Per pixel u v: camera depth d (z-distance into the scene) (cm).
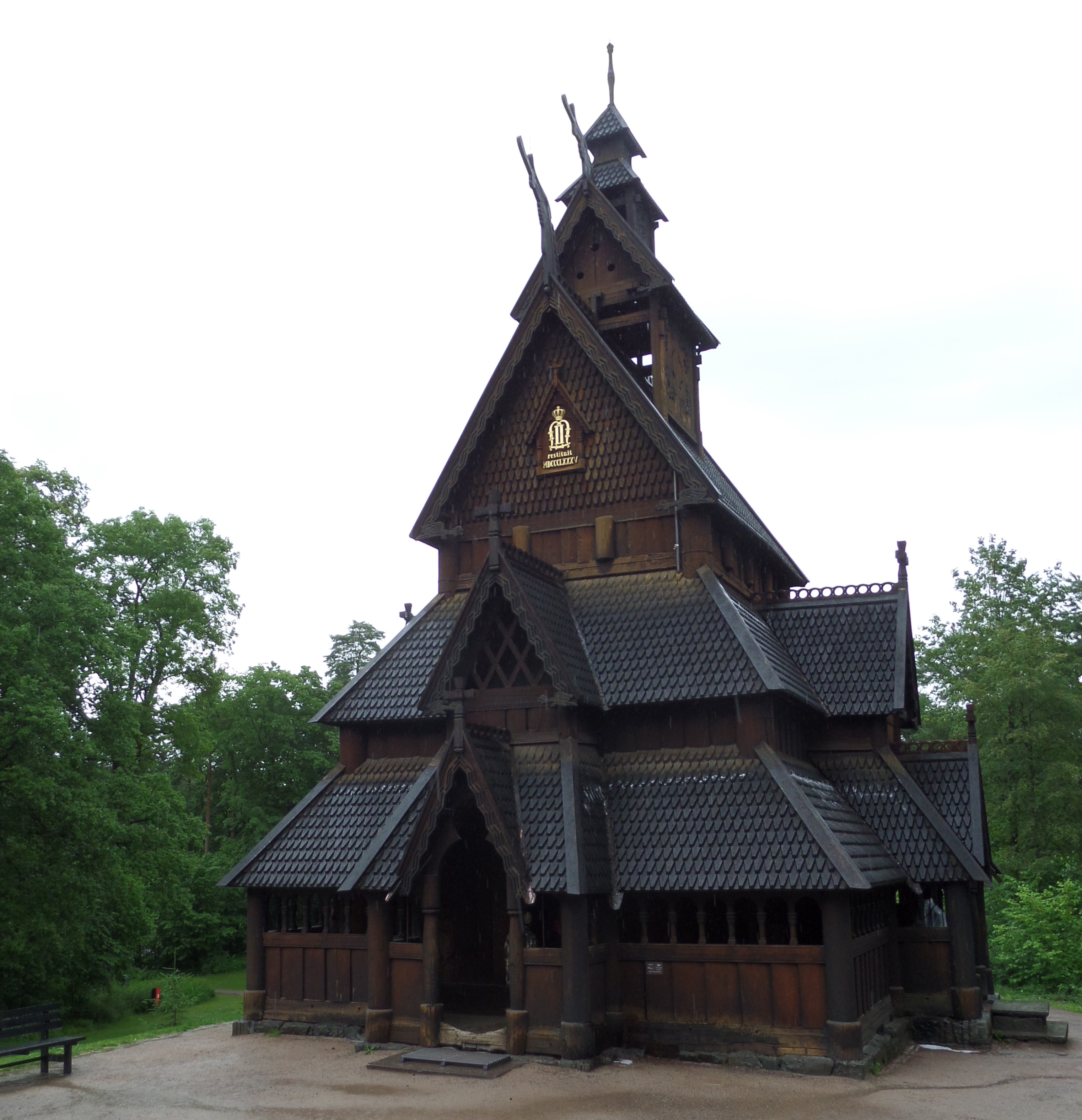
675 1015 2167
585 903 2141
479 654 2486
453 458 2891
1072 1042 2500
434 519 2916
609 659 2514
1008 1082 1998
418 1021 2252
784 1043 2070
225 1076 2059
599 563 2730
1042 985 3694
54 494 4819
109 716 4159
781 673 2412
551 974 2131
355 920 2498
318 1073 2061
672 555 2662
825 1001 2055
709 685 2361
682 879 2142
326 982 2470
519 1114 1734
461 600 2856
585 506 2780
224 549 5884
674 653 2464
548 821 2234
